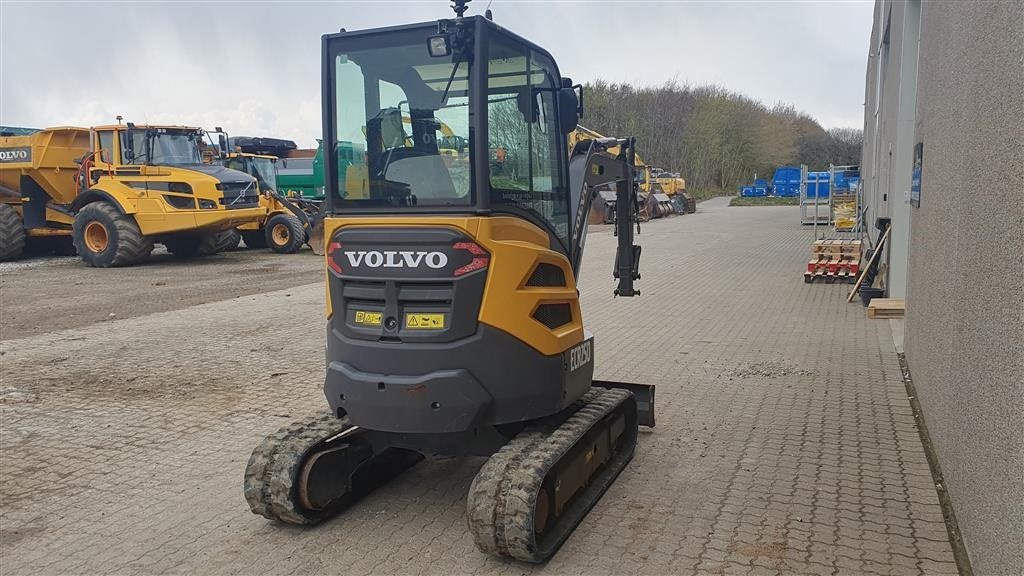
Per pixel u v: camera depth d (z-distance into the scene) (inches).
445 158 151.3
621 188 212.5
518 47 162.1
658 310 419.5
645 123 2445.9
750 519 164.1
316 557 154.7
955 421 163.3
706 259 666.8
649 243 837.2
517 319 152.3
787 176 1993.1
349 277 156.3
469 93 147.8
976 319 145.8
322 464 164.1
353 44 158.6
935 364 197.0
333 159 160.4
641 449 206.8
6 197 692.1
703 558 148.3
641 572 144.3
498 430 168.4
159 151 647.1
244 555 156.6
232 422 242.2
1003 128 130.1
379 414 152.3
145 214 625.0
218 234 716.0
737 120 2659.9
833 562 145.3
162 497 187.2
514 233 155.6
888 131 477.7
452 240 147.9
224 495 187.0
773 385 264.2
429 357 149.3
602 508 171.5
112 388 281.4
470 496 145.8
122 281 560.4
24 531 171.0
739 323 375.2
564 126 182.5
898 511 165.8
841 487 178.7
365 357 154.3
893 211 402.9
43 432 236.1
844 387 259.3
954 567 142.3
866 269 427.8
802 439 211.0
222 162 727.7
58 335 371.2
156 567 153.1
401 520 170.6
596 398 187.6
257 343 350.3
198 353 332.2
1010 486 116.8
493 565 149.0
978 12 154.6
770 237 879.7
